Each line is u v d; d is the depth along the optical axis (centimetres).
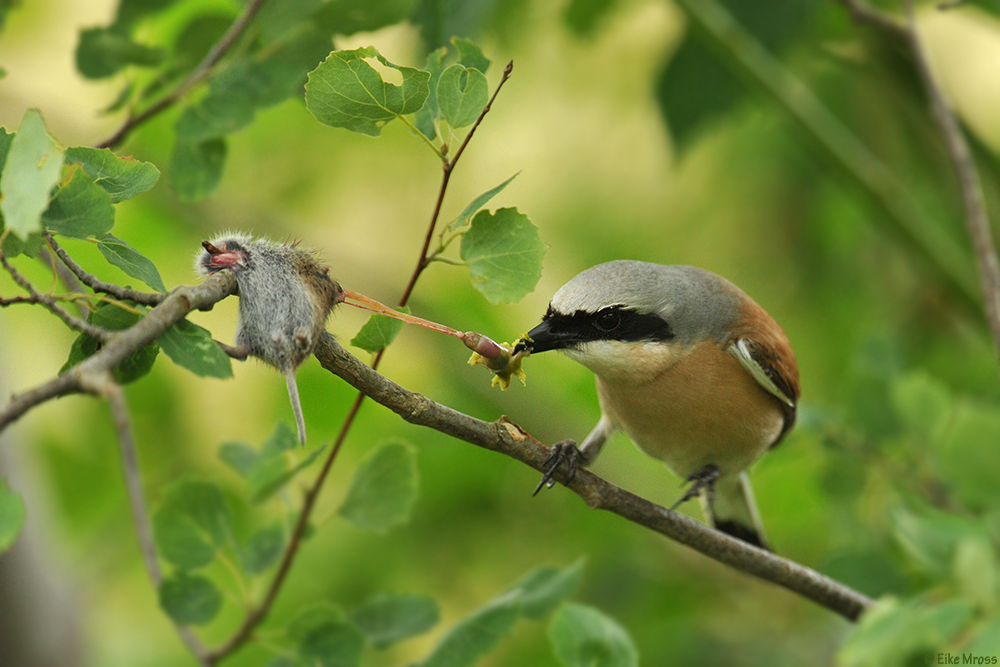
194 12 859
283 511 713
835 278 1356
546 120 1305
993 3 1142
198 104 719
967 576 646
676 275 895
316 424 1098
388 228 1256
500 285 548
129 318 498
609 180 1323
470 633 670
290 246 559
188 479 659
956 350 1309
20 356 1112
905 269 1334
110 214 479
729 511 997
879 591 866
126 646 1126
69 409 1107
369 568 1109
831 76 1350
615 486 721
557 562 1143
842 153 1152
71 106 1068
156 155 1001
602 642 676
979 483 819
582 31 1178
